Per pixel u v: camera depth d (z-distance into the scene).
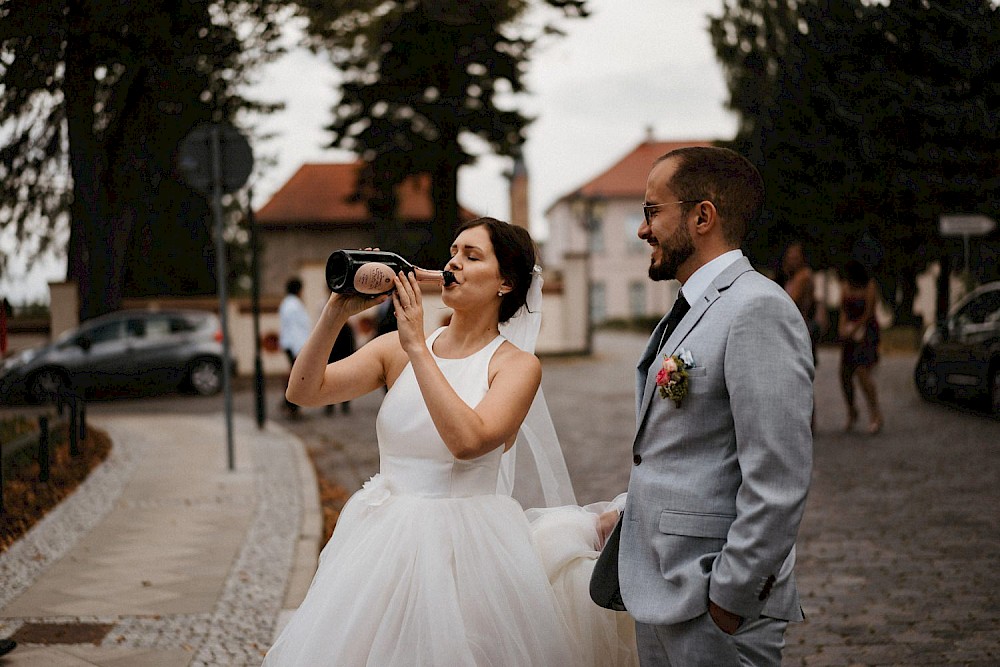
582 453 10.48
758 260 27.05
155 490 8.40
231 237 35.03
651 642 2.54
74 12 10.71
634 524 2.54
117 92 14.39
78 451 9.88
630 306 63.66
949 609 4.96
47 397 17.98
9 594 5.30
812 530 6.67
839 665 4.24
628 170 65.12
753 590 2.25
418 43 30.03
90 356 18.33
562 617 2.90
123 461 10.02
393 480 2.91
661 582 2.46
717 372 2.40
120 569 5.82
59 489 8.32
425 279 2.86
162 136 15.95
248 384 21.64
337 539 2.96
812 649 4.44
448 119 31.42
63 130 12.07
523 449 3.38
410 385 2.92
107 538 6.62
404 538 2.77
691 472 2.44
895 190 22.27
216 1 13.03
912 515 7.05
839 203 23.88
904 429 11.40
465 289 2.90
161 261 32.19
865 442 10.48
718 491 2.41
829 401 14.33
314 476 9.09
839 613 4.93
